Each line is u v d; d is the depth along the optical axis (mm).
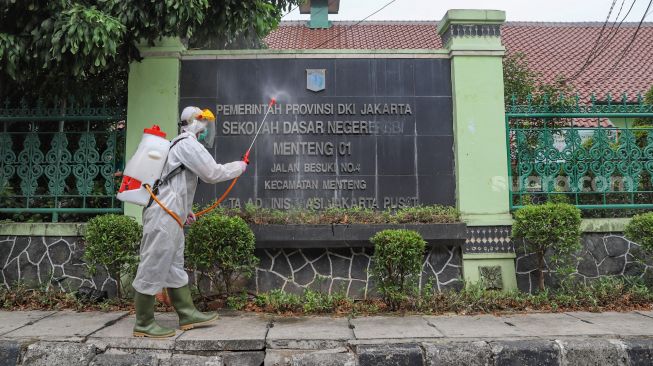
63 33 5551
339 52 6762
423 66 6805
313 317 5406
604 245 6609
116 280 5938
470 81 6715
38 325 4969
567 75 13695
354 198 6586
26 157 6625
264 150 6625
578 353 4379
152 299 4535
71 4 5699
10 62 5703
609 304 5918
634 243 6609
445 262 6441
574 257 6547
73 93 6574
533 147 6793
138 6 5809
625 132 6898
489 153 6613
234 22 6414
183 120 5008
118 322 5141
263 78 6715
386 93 6734
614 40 15758
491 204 6527
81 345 4332
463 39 6785
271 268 6316
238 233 5539
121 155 6711
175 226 4633
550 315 5555
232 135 6641
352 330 4797
